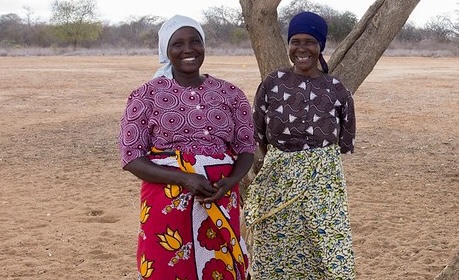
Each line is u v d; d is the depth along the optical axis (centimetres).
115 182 827
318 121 350
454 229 625
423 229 623
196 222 295
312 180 352
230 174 301
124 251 570
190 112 296
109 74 2436
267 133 363
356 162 938
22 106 1538
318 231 352
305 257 365
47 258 551
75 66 2870
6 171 888
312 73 355
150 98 297
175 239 294
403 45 4850
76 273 517
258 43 399
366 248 573
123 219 670
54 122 1300
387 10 383
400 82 2175
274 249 367
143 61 3350
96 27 5334
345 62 386
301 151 353
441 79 2289
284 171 355
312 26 344
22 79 2189
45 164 932
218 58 3653
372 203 720
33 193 773
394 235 606
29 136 1148
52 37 5441
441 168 903
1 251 567
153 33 5381
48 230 630
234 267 302
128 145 295
